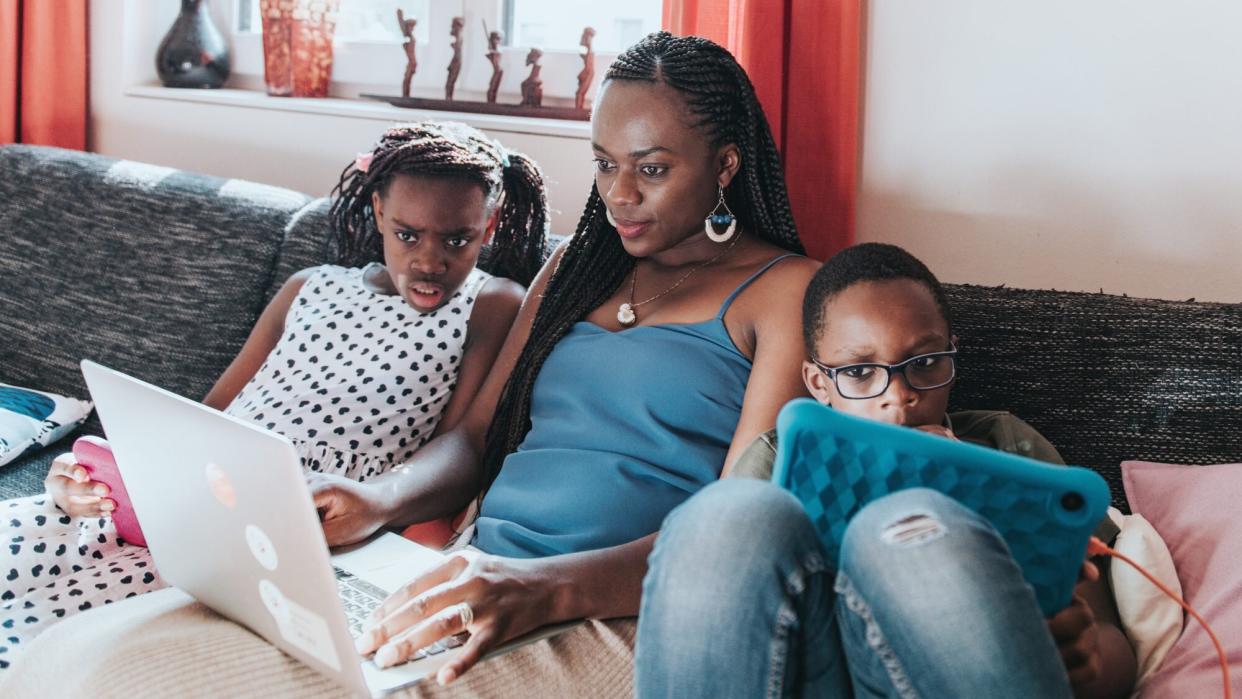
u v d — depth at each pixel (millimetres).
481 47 2189
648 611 896
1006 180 1597
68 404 1854
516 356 1516
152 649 1059
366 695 1007
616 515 1298
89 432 1875
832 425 896
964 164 1618
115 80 2469
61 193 2018
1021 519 884
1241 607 1064
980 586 802
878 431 891
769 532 862
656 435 1323
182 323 1854
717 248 1426
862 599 852
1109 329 1314
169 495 1107
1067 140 1553
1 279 2008
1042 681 795
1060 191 1567
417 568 1251
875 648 845
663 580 885
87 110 2512
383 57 2312
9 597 1342
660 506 1305
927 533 823
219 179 1982
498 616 1091
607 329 1443
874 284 1164
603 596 1169
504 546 1320
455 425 1545
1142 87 1500
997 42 1570
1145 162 1515
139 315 1886
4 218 2041
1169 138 1497
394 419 1536
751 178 1394
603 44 2086
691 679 872
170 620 1146
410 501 1358
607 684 1104
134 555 1423
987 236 1621
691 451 1310
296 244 1820
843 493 929
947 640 802
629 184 1343
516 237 1687
